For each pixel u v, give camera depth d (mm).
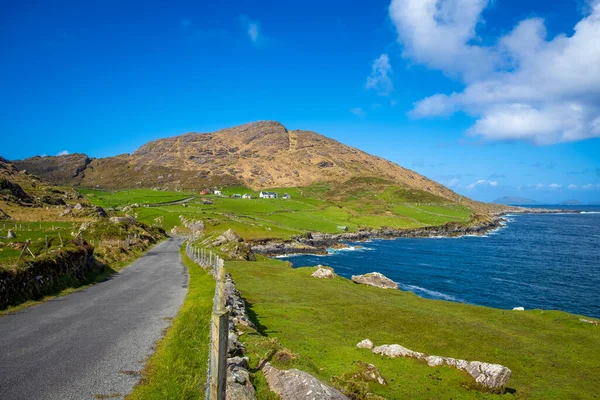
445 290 69562
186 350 14961
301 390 11586
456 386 18609
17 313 22422
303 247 128125
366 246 141875
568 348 27672
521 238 170000
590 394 19641
